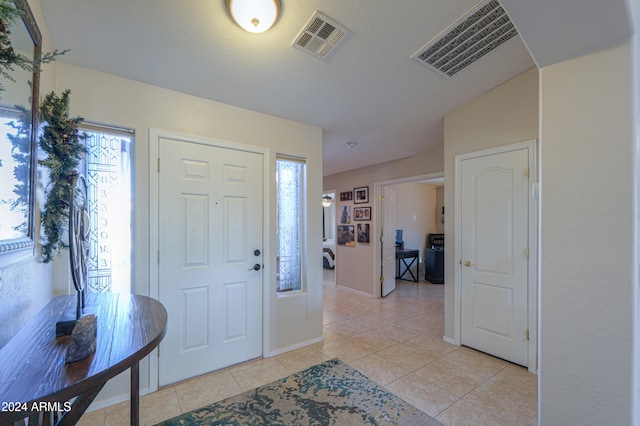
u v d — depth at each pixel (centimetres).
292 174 301
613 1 81
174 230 226
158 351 217
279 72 218
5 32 87
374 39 192
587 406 94
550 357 102
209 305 241
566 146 99
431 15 175
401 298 493
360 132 339
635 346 87
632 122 87
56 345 100
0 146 98
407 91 259
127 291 210
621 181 89
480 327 280
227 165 252
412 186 717
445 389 217
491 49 212
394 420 183
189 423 180
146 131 215
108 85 201
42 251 147
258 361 262
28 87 120
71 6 151
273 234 278
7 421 68
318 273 309
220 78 218
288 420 182
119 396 200
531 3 89
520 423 180
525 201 248
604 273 92
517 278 253
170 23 167
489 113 271
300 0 158
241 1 153
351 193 553
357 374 238
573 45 95
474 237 284
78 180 142
